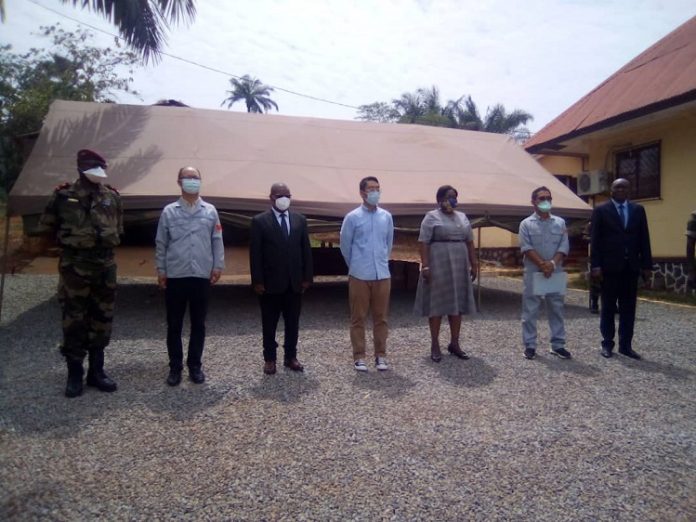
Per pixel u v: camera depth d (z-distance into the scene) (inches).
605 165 522.6
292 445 135.7
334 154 371.6
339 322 300.0
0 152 701.9
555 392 179.2
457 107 1568.7
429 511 107.0
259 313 327.0
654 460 130.6
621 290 224.4
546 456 131.8
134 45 354.9
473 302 218.2
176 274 180.5
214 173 320.8
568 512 107.6
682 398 174.6
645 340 259.0
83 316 170.9
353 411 159.2
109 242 171.8
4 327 275.4
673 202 447.8
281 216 194.1
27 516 103.2
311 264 200.5
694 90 380.5
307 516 104.6
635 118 439.2
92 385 179.5
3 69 827.4
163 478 118.6
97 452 130.9
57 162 315.0
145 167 318.7
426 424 150.0
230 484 116.3
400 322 301.0
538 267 222.8
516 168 409.7
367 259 199.9
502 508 108.7
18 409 158.4
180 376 185.6
